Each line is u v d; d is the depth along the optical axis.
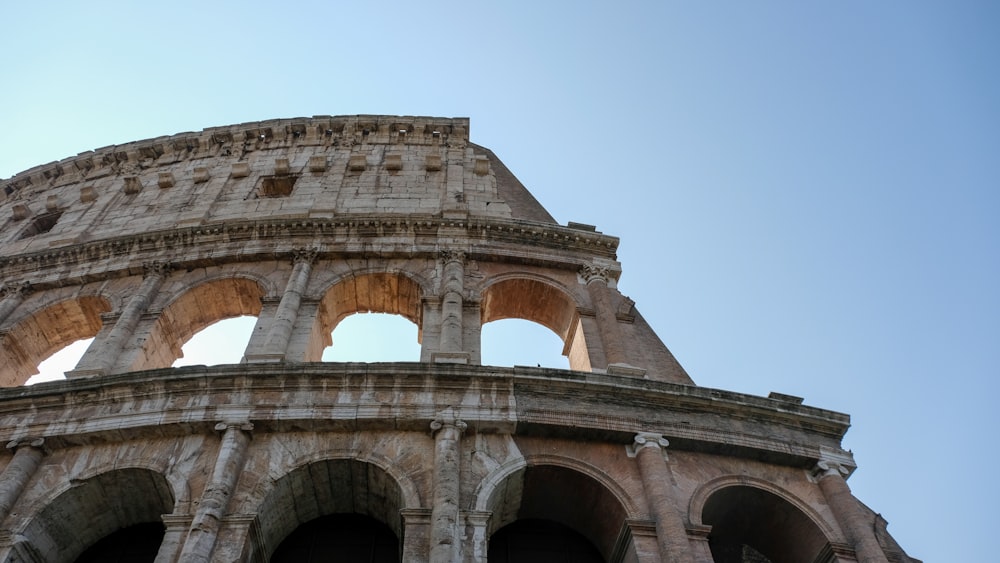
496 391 26.91
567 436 26.48
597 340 32.28
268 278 34.41
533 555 26.16
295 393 26.42
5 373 33.75
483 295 34.00
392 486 24.66
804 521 26.28
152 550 26.05
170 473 24.56
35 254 37.59
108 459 25.38
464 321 32.03
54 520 24.73
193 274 35.19
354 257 35.22
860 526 25.56
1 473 25.33
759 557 28.69
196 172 44.97
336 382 26.61
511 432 26.17
